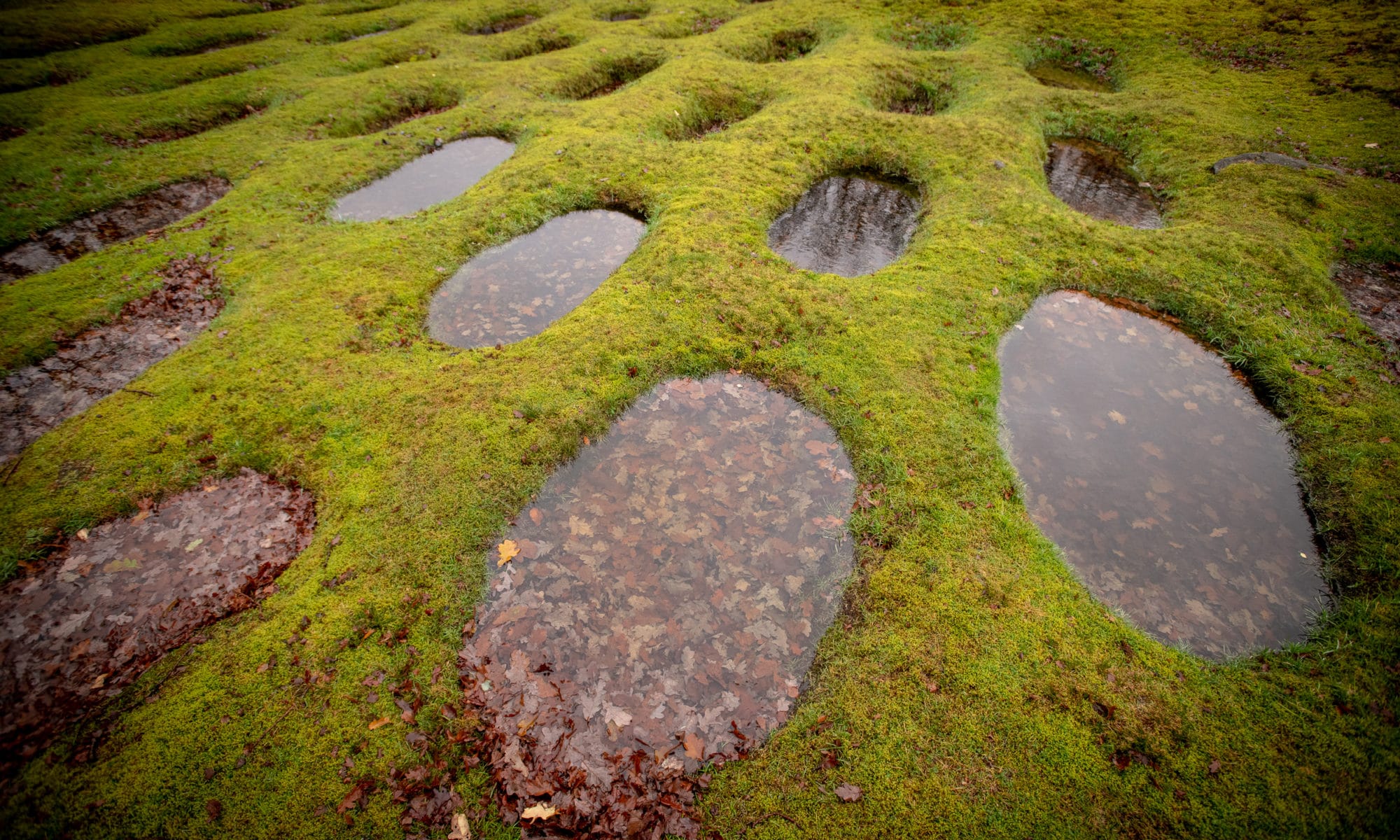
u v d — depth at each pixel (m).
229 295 3.46
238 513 2.49
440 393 2.84
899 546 2.30
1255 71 5.25
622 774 1.89
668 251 3.53
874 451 2.58
